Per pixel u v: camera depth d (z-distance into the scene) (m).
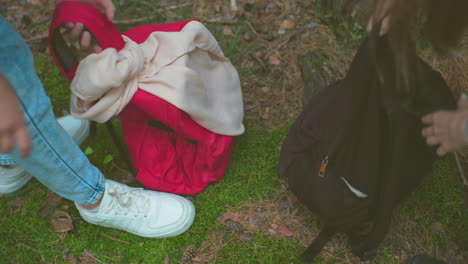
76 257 1.81
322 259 1.77
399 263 1.75
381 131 1.34
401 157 1.29
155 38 1.68
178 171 1.97
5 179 1.90
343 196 1.53
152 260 1.79
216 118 1.78
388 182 1.36
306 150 1.67
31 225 1.89
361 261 1.75
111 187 1.70
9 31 1.10
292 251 1.80
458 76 2.16
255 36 2.63
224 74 1.92
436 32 1.03
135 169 1.96
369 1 1.13
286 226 1.88
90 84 1.48
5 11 2.76
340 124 1.45
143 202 1.79
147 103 1.60
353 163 1.46
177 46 1.63
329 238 1.71
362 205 1.52
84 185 1.55
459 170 1.94
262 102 2.34
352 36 2.38
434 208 1.88
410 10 0.96
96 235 1.86
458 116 1.06
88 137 2.20
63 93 2.38
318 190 1.58
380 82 1.20
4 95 0.90
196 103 1.66
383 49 1.17
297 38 2.59
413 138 1.34
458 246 1.77
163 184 1.93
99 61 1.48
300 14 2.71
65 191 1.53
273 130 2.21
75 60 1.63
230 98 1.94
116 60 1.49
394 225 1.84
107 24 1.52
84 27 1.50
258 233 1.86
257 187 2.01
